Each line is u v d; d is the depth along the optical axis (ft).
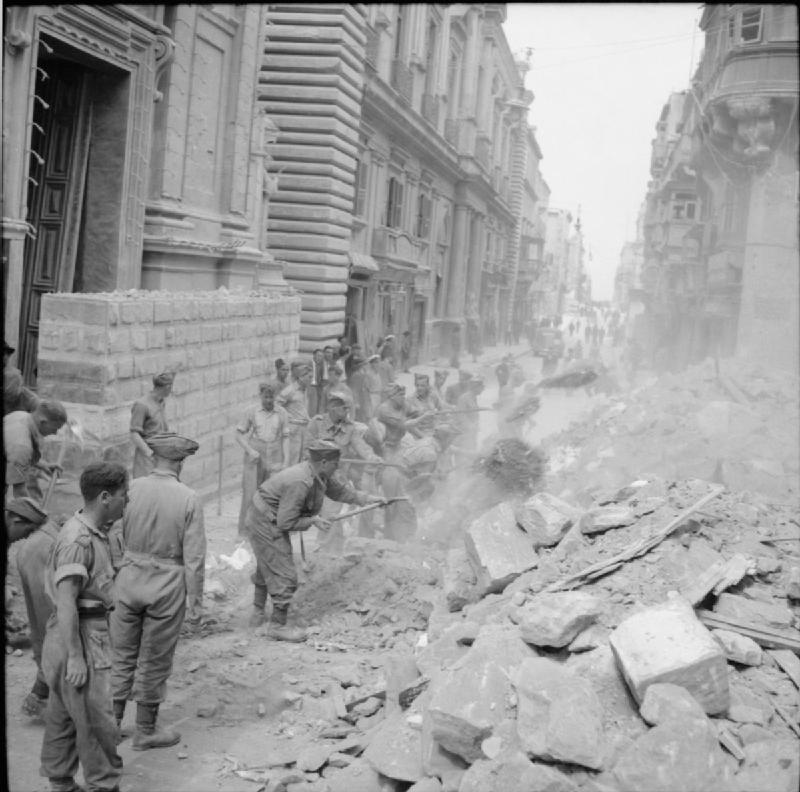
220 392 42.52
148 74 43.14
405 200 97.91
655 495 22.30
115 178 42.75
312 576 26.18
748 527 20.53
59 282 42.11
